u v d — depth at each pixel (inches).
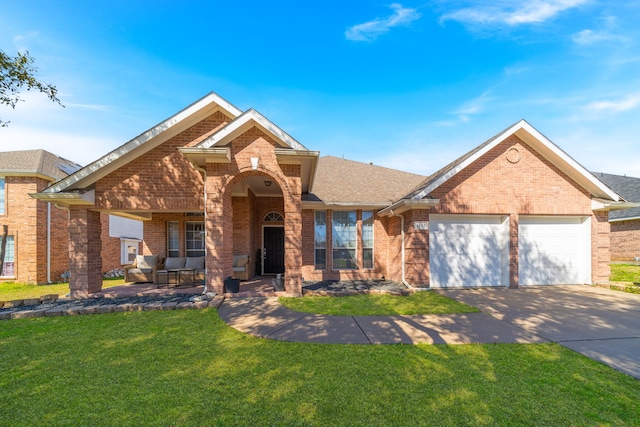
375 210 564.1
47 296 358.3
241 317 292.4
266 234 607.2
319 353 205.6
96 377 173.0
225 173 378.0
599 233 469.1
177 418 134.1
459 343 225.6
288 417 134.3
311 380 167.5
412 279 442.6
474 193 453.7
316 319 285.7
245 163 380.2
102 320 287.7
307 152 365.1
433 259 458.9
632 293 410.3
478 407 142.6
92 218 412.8
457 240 464.1
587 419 134.7
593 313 308.3
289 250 384.2
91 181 401.7
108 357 200.8
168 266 533.3
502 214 460.1
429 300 369.4
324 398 149.4
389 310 320.5
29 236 616.1
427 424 130.3
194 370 180.7
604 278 469.7
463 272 462.3
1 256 453.4
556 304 347.9
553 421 133.3
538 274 474.3
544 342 227.6
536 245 476.1
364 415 135.9
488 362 192.1
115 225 842.2
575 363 191.6
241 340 230.8
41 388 161.2
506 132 441.1
